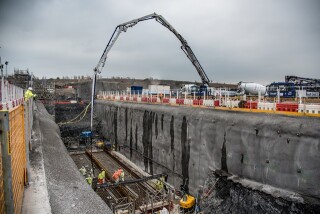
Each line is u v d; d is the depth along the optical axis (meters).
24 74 40.91
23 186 10.09
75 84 75.06
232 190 17.23
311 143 13.16
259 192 15.40
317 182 12.83
